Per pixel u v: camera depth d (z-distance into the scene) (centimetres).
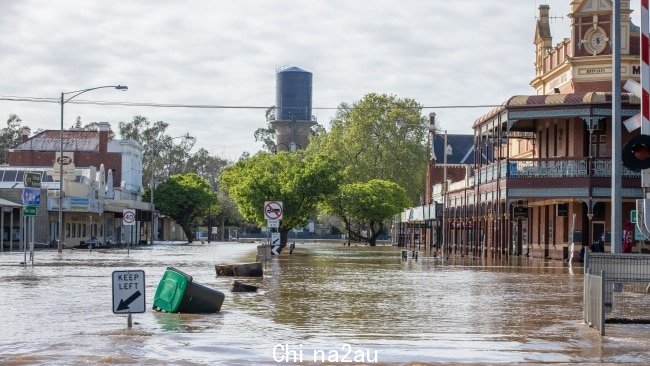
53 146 14100
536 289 3259
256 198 8038
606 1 6412
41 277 3750
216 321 2133
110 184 12181
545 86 7375
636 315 2266
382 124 13525
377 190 11850
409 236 11275
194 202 14262
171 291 2316
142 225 13638
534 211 6919
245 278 3806
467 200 8181
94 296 2805
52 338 1805
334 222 16975
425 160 13550
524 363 1535
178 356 1578
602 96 5688
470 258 6575
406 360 1555
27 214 4691
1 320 2134
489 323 2134
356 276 4019
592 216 5750
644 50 2380
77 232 10331
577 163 5806
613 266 2180
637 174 5731
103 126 14012
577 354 1641
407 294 2983
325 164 8175
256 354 1606
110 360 1527
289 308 2466
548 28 7512
